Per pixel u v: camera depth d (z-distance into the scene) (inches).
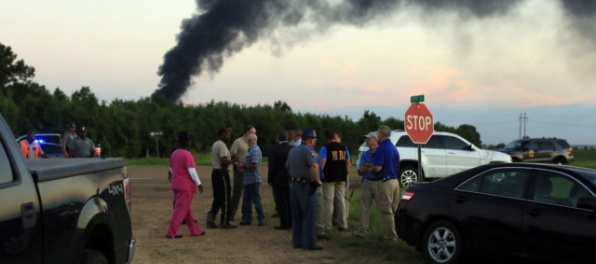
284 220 460.8
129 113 1700.3
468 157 769.6
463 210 320.5
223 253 368.8
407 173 756.6
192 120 1839.3
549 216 289.3
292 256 361.7
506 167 318.0
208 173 1066.7
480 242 312.5
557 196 294.0
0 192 147.6
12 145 162.7
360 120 2218.3
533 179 305.0
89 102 1731.1
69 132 677.9
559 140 1197.7
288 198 461.4
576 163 1514.5
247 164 473.7
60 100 1737.2
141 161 1464.1
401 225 348.8
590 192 283.3
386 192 395.5
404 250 376.5
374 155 401.1
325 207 426.6
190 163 419.5
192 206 604.4
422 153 759.1
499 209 307.0
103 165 209.3
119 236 216.1
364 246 391.5
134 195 693.3
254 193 477.1
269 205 607.2
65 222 174.6
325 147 427.5
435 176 761.6
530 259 294.2
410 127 418.0
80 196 186.4
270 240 415.2
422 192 343.6
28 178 162.1
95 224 193.3
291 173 386.3
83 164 194.9
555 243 285.4
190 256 358.0
